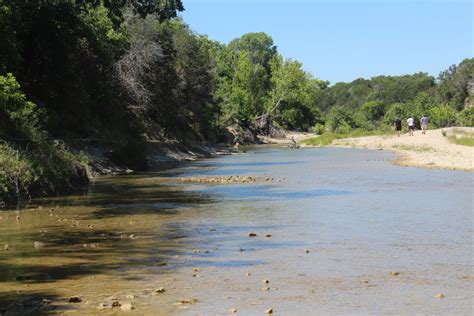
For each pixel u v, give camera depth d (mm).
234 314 6762
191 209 16688
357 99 161375
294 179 26281
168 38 53688
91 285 8227
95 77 39531
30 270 9195
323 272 8930
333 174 28484
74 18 34656
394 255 10102
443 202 17281
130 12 49375
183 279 8547
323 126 110188
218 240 11773
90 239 11977
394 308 6977
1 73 28766
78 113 36156
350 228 12992
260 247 10992
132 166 33938
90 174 29109
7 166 19266
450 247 10719
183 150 49000
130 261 9844
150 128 48562
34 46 34000
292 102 111188
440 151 43250
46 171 21172
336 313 6781
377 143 56750
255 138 89188
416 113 83625
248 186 23594
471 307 6977
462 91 100250
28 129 23938
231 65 113188
